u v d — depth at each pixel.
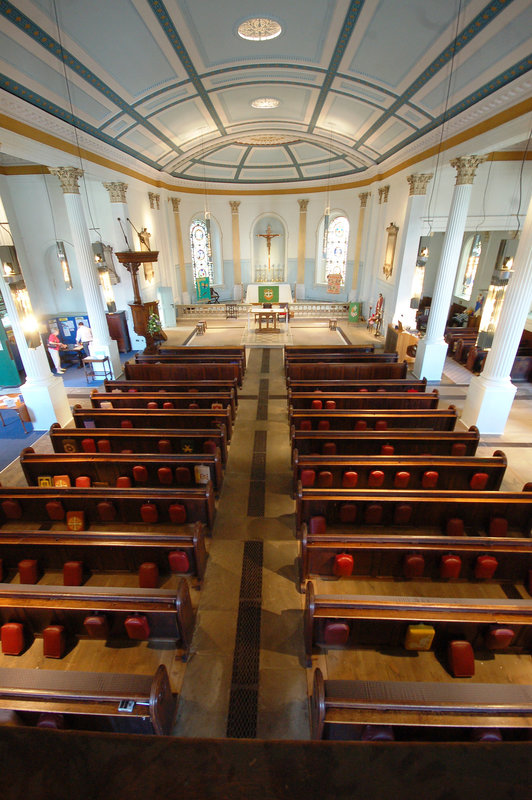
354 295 20.14
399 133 11.92
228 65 9.34
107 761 0.65
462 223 10.14
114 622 4.21
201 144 14.95
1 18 5.93
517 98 7.45
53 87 7.92
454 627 4.02
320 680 2.96
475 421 8.82
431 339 11.50
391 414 7.82
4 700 2.99
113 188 12.93
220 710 3.83
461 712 2.78
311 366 10.66
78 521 5.82
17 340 8.60
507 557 4.82
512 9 5.96
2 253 7.75
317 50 8.64
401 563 4.93
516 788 0.61
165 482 6.55
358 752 0.66
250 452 8.05
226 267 22.59
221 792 0.61
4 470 7.77
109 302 13.56
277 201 21.19
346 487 6.36
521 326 8.04
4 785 0.62
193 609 4.79
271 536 5.91
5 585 4.21
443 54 7.55
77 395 11.16
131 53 7.98
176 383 9.49
